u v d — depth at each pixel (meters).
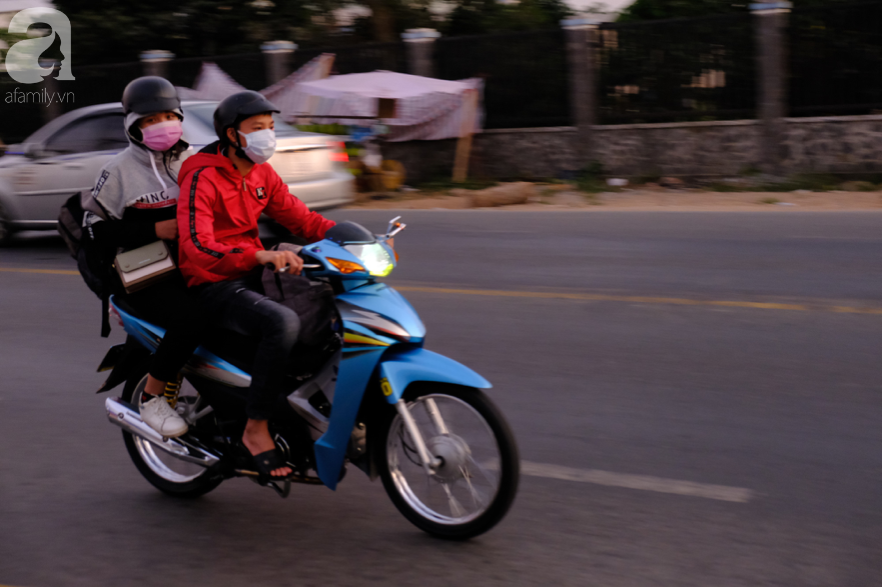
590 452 4.43
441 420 3.58
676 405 5.02
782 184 13.88
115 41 21.80
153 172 3.71
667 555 3.41
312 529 3.74
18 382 5.78
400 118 16.39
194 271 3.63
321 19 22.42
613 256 9.19
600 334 6.41
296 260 3.36
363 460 3.62
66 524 3.83
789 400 5.03
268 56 17.98
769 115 14.38
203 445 3.86
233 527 3.78
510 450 3.37
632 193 14.48
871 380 5.28
